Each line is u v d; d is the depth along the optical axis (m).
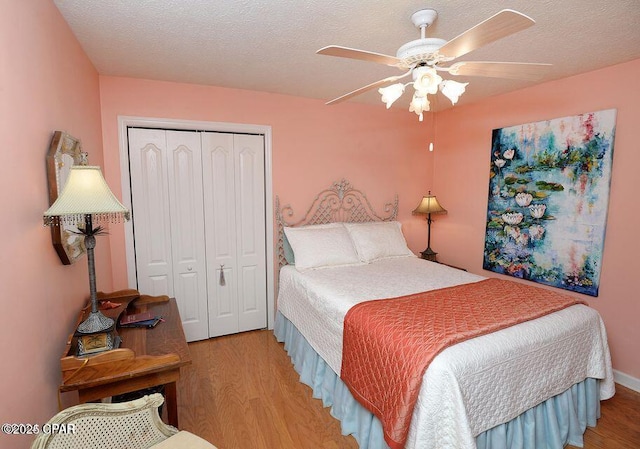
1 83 1.08
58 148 1.53
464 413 1.40
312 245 3.08
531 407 1.74
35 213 1.32
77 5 1.65
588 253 2.63
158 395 1.31
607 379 2.07
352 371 1.89
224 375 2.64
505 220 3.27
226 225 3.24
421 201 4.07
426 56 1.50
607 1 1.62
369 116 3.73
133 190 2.88
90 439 1.16
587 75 2.60
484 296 2.20
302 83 2.92
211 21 1.83
